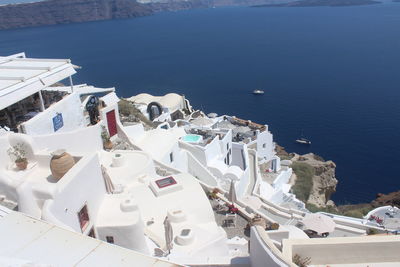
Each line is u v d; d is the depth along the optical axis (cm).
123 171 2459
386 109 10781
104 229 1683
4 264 879
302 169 6356
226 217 2695
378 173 7281
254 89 13725
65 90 3403
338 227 3319
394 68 16062
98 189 1786
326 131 9394
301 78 15138
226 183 3781
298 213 3562
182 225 2077
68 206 1499
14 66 2953
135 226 1692
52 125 2577
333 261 1115
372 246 1100
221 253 2022
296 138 9038
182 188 2384
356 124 9756
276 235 2448
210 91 13762
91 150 2602
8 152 1731
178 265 908
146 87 14862
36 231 1020
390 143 8525
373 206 5616
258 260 1141
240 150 4678
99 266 907
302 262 1101
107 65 19788
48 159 1720
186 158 3803
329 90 13112
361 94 12425
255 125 5609
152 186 2366
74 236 998
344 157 7988
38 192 1414
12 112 2661
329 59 18862
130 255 936
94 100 3177
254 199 3456
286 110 11175
